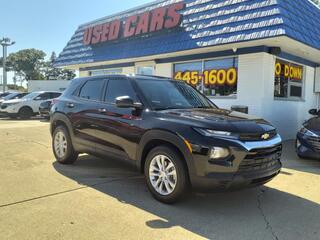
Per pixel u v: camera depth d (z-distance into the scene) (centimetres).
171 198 470
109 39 1426
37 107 1972
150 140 498
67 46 1738
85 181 587
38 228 394
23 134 1173
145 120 512
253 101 1031
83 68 1728
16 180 584
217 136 436
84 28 1691
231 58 1098
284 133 1139
